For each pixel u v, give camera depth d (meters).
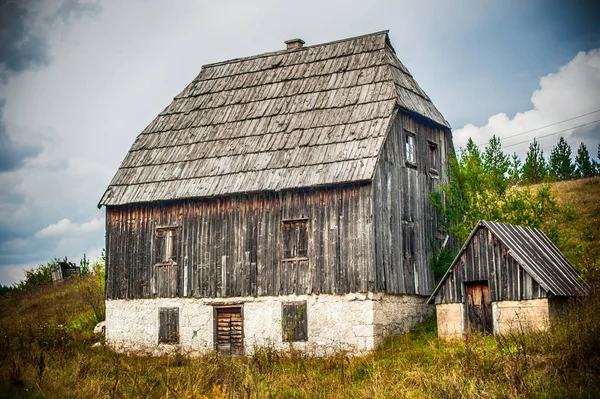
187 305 25.72
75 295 38.22
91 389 16.47
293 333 23.58
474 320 21.59
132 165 28.06
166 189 26.38
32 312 36.22
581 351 15.80
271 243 24.41
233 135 26.81
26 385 16.45
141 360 23.98
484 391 14.61
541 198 26.20
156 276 26.45
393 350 21.36
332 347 22.83
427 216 26.52
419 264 25.45
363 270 22.69
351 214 23.16
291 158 24.56
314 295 23.38
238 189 24.64
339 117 25.06
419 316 25.08
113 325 27.03
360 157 23.23
